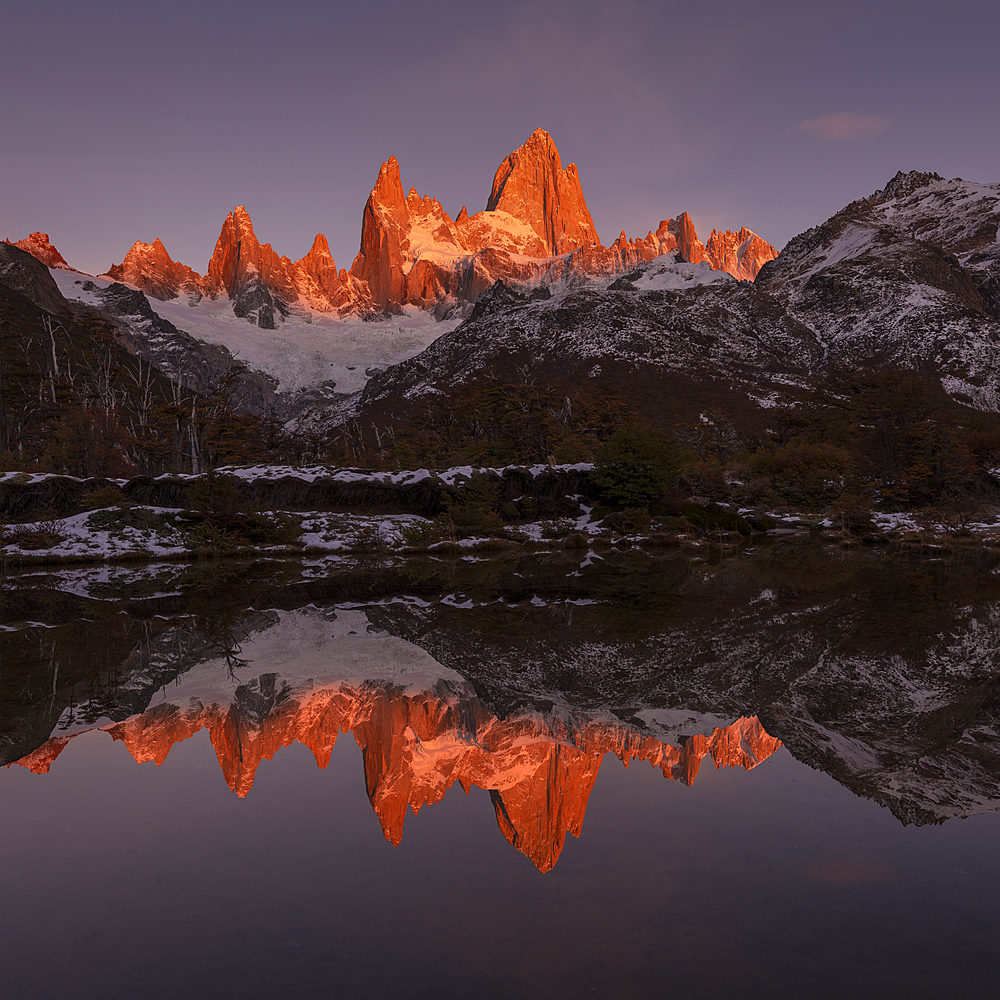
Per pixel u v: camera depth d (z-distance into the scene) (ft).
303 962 11.35
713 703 28.27
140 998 10.37
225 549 111.55
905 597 60.85
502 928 12.40
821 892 13.52
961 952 11.46
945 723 25.43
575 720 26.05
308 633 45.09
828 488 199.52
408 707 27.89
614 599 61.00
